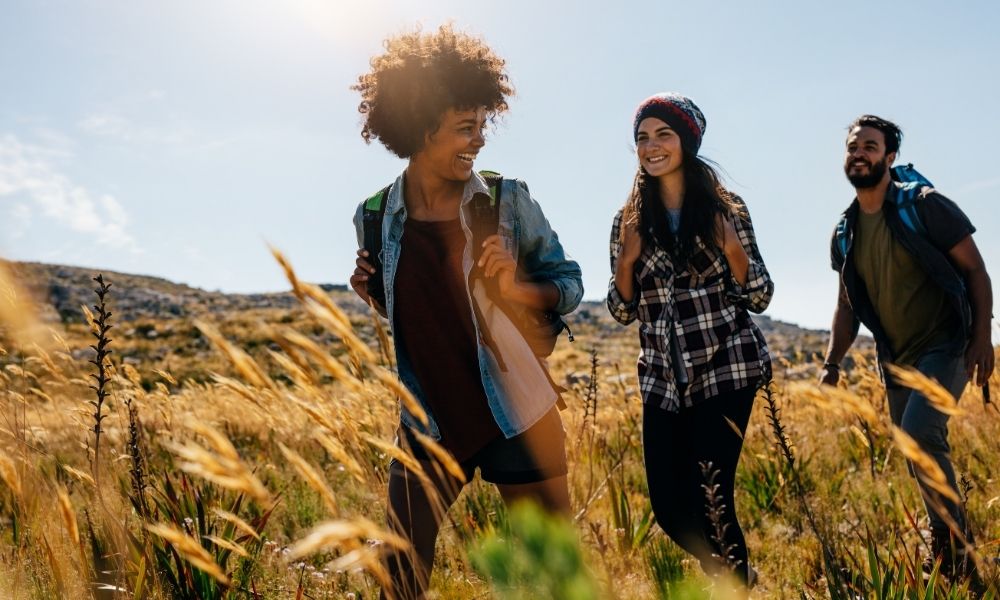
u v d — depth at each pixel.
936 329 3.65
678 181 3.35
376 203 2.59
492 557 2.54
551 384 2.54
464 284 2.46
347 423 1.70
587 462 4.75
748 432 5.93
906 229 3.61
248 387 1.59
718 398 3.17
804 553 3.67
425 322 2.46
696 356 3.21
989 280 3.55
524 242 2.60
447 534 3.46
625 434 5.90
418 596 2.28
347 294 46.12
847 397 1.63
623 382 7.47
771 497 4.66
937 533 3.29
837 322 4.17
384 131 2.49
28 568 2.56
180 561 2.59
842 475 4.87
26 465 2.46
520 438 2.42
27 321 1.55
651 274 3.34
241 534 2.92
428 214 2.55
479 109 2.44
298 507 4.32
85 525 2.80
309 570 3.09
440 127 2.42
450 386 2.43
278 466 5.44
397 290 2.49
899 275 3.70
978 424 5.84
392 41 2.53
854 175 3.76
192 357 29.70
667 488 3.22
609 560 2.98
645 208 3.32
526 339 2.58
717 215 3.19
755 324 3.33
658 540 3.65
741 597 2.66
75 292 44.22
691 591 2.74
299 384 1.62
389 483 2.45
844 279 3.94
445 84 2.37
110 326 2.27
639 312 3.45
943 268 3.52
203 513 2.82
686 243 3.21
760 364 3.21
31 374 2.95
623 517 3.74
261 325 1.58
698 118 3.29
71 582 2.42
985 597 2.04
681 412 3.28
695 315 3.25
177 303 47.47
